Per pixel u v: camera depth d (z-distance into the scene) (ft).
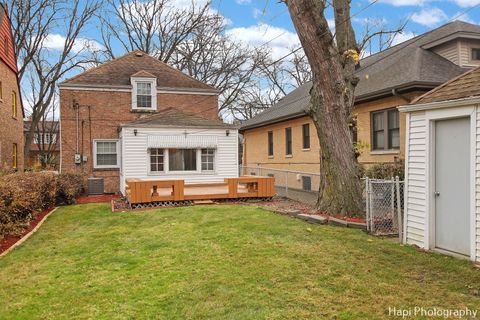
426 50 47.50
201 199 42.83
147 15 108.99
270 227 27.20
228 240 23.80
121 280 17.37
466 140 19.26
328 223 28.53
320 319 12.66
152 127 53.52
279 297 14.56
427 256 19.66
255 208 37.35
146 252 22.09
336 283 15.87
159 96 66.33
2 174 37.91
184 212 35.99
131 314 13.70
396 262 18.70
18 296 15.98
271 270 17.70
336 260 19.07
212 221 30.53
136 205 41.22
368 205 25.91
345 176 30.73
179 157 54.95
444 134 20.56
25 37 90.53
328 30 30.27
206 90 68.64
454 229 19.88
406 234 22.58
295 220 30.01
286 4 31.32
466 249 19.19
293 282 16.10
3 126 60.39
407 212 22.58
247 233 25.50
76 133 61.77
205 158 55.93
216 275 17.29
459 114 19.31
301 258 19.51
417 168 21.95
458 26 45.52
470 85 19.72
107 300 15.07
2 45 60.95
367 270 17.51
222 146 56.24
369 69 53.47
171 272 18.08
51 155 137.18
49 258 21.98
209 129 55.62
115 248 23.49
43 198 40.06
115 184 62.85
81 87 61.98
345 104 31.40
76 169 61.26
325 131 31.32
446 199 20.39
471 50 44.73
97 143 62.69
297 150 62.13
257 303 14.03
